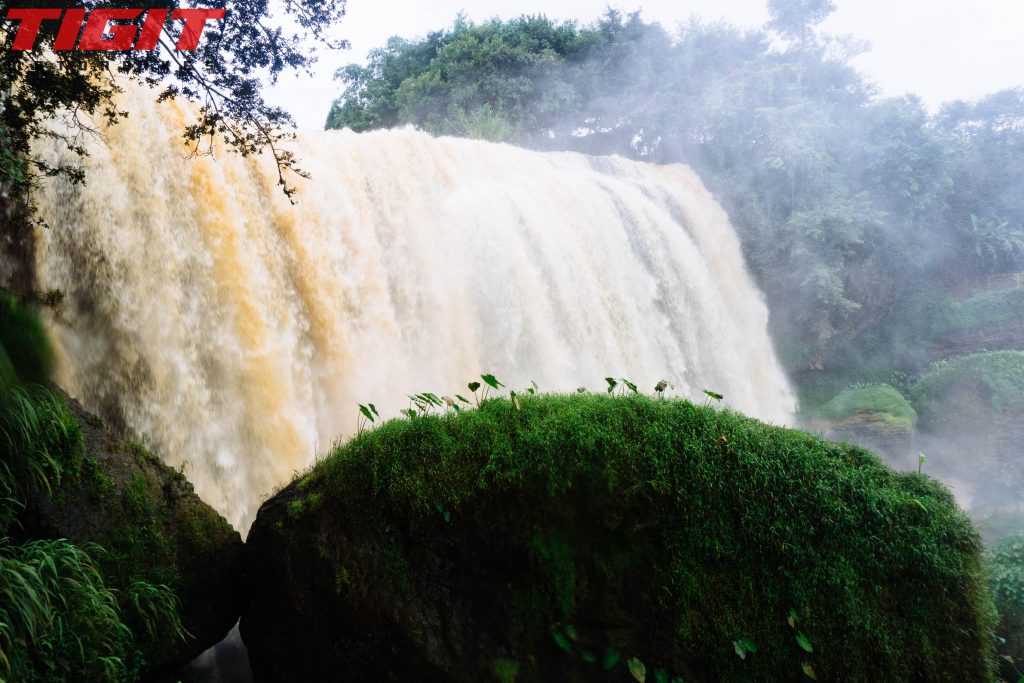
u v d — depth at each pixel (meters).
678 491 4.27
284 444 9.07
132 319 7.92
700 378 18.25
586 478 4.38
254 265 9.44
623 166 22.41
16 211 6.79
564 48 30.94
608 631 4.18
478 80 28.88
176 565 4.67
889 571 4.07
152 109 8.80
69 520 4.26
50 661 3.52
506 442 4.45
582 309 14.73
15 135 5.46
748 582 4.14
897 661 3.93
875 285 25.08
